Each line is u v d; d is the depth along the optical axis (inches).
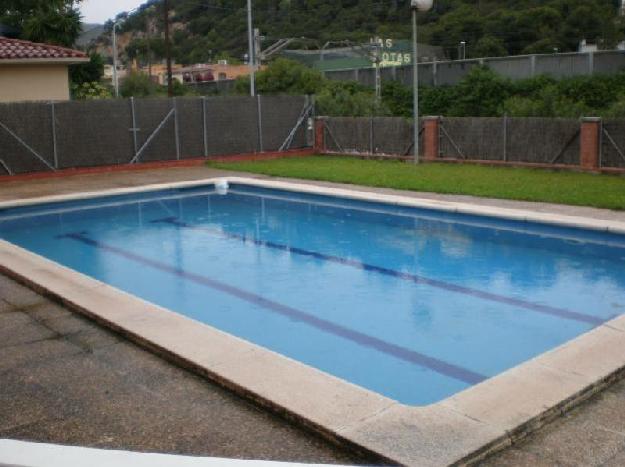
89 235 425.1
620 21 2738.7
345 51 2984.7
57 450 70.8
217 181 610.9
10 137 653.3
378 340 225.3
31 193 558.6
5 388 161.0
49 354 184.5
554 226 386.0
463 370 198.1
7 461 67.5
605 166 595.2
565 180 548.7
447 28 2869.1
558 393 148.1
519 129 651.5
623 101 965.2
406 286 293.4
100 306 221.0
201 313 259.1
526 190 489.1
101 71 1224.2
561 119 618.8
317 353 213.5
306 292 287.0
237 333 234.7
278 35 3011.8
